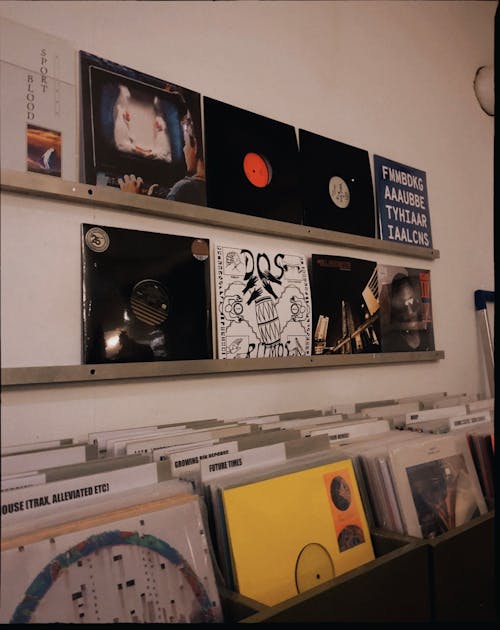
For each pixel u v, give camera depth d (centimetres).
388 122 178
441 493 101
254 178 132
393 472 95
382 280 163
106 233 105
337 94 161
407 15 193
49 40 102
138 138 112
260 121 137
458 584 86
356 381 153
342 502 91
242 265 127
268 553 77
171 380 114
